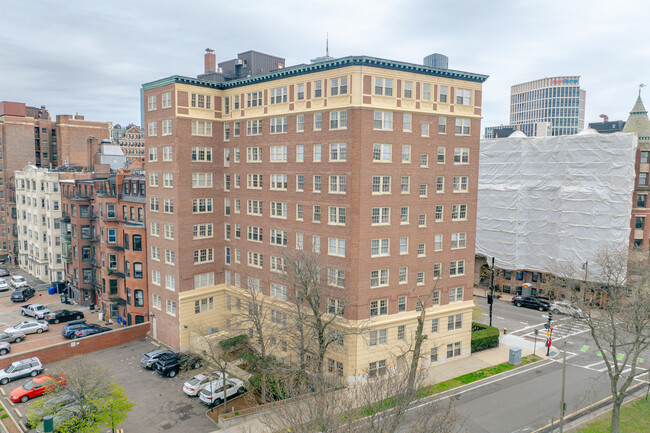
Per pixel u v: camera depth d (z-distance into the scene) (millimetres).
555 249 71750
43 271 86500
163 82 51156
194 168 51938
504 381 44062
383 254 43312
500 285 80062
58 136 114625
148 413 38500
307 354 41656
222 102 53688
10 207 102812
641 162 69938
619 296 44250
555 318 64750
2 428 36125
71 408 32656
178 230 50938
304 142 45219
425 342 46344
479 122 48812
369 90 40969
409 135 43812
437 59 72688
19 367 45156
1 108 107250
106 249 62812
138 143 197625
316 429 24156
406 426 29406
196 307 52969
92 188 70125
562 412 33125
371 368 43000
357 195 41188
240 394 41688
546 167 73438
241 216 52656
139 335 55906
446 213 47250
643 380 44594
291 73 45344
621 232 65312
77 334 55969
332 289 43000
